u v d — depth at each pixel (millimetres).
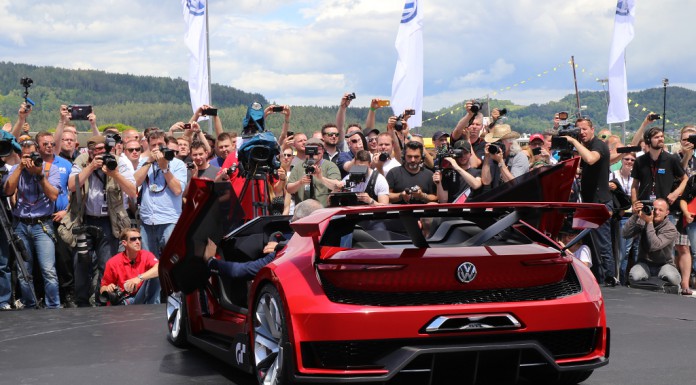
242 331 4984
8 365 5711
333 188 9367
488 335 4098
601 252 10031
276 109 9938
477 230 4867
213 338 5711
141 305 8703
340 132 11609
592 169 9992
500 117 11609
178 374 5336
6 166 9648
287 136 10141
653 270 10680
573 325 4203
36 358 5945
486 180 8828
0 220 8750
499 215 4781
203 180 4984
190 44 14625
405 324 3984
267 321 4500
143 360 5812
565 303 4191
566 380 4809
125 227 9391
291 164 10719
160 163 9344
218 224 5230
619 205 10789
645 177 11320
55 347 6363
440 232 5020
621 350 5969
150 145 9430
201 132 10695
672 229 10531
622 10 16109
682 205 11031
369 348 4059
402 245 4910
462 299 4113
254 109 7438
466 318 4047
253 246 5707
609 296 9125
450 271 4086
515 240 4840
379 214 4410
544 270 4234
